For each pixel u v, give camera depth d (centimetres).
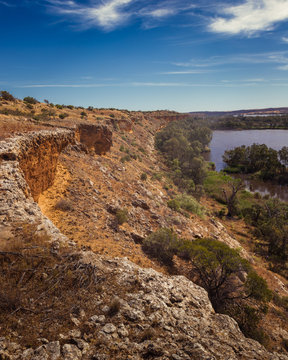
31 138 1477
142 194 3080
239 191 6962
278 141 17025
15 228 730
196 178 7162
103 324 564
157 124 16225
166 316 645
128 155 5259
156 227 2292
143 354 499
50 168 1753
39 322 525
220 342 584
